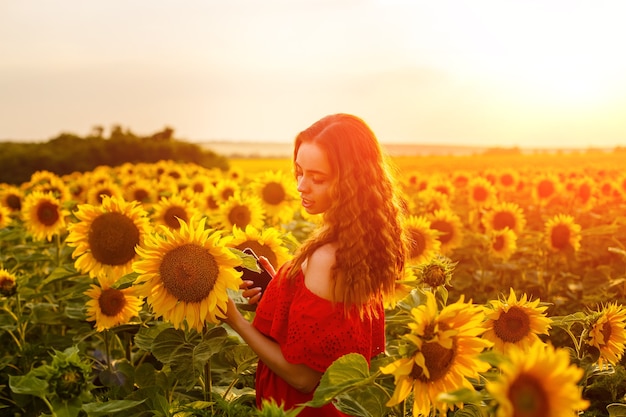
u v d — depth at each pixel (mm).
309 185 2662
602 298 6621
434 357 2217
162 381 3727
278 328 2654
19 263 6270
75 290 4863
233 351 3473
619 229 8969
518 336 3238
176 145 41812
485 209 11727
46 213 6520
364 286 2510
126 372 4004
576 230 7809
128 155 40781
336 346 2523
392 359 2990
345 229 2541
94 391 4145
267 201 7941
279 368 2621
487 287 7938
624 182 13125
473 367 2234
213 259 2846
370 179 2607
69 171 39375
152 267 2857
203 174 16641
